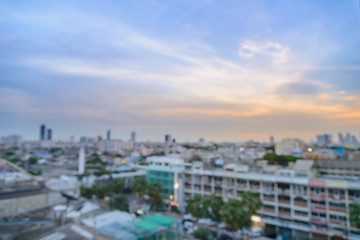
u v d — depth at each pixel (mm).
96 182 94000
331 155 78500
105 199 77438
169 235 27594
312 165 63656
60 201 48750
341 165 66688
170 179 76125
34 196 45156
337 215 48906
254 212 44031
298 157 85000
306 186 53406
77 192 58500
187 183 74625
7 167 70812
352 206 39250
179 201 73188
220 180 67438
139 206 73812
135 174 106312
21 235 29000
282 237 51844
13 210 40688
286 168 65938
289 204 54750
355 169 63781
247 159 84375
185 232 51344
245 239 50656
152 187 65688
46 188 53656
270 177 57594
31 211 41000
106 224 27953
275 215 55969
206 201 47219
